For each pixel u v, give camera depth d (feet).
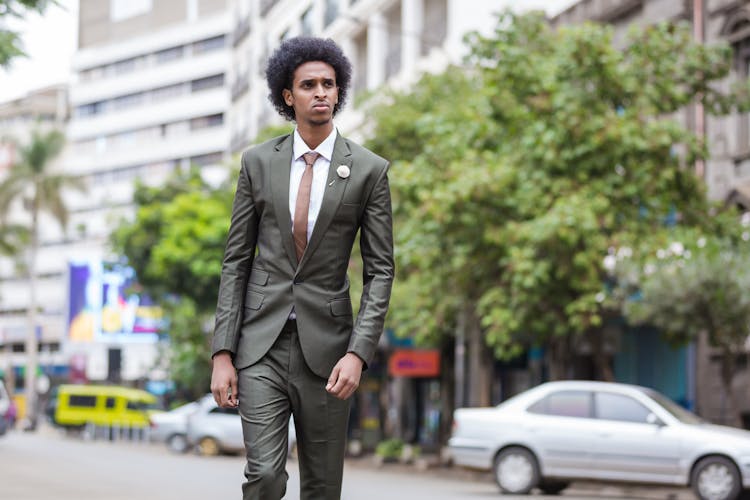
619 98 72.23
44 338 292.20
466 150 76.02
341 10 144.66
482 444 63.46
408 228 78.33
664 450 59.31
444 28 125.08
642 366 94.38
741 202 81.82
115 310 222.28
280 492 15.47
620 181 70.03
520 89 71.56
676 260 69.00
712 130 86.74
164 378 188.14
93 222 292.81
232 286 15.89
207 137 268.62
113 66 291.79
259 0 179.93
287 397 15.69
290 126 123.34
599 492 68.64
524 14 74.33
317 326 15.57
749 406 81.05
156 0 286.05
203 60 271.08
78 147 297.74
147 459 98.12
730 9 84.84
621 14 96.89
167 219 139.23
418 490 65.62
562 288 72.28
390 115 101.19
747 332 68.54
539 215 70.03
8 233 241.14
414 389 137.18
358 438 140.36
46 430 197.88
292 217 15.76
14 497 50.39
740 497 60.18
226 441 109.91
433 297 84.53
